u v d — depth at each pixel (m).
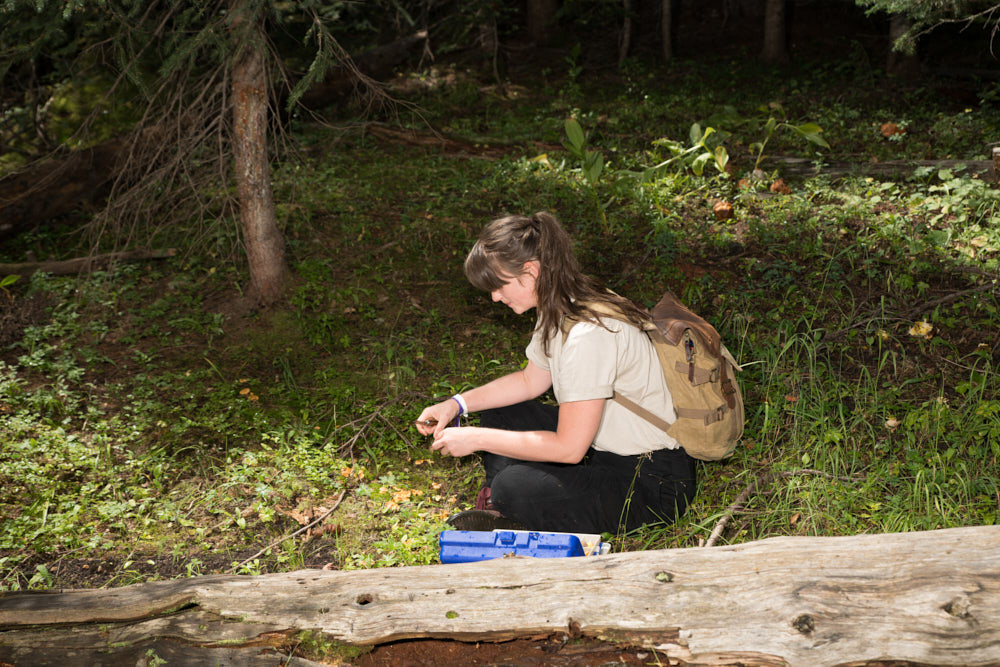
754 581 2.18
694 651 2.08
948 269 5.16
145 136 5.80
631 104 9.12
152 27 4.51
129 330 5.00
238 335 4.96
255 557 3.23
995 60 9.88
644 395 3.03
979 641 1.94
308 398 4.40
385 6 9.66
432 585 2.37
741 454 3.74
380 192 6.59
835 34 11.44
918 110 8.53
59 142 6.68
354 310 5.16
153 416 4.23
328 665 2.25
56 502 3.57
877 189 6.26
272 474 3.81
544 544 2.66
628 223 6.00
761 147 6.99
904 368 4.32
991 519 3.10
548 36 11.52
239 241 5.26
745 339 4.64
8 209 6.00
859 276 5.21
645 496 3.10
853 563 2.17
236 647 2.31
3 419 4.08
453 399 3.34
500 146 7.72
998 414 3.79
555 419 3.42
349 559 3.19
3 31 4.19
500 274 2.91
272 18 4.24
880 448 3.68
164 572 3.18
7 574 3.15
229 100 5.00
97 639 2.38
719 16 12.36
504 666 2.20
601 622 2.17
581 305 2.90
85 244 6.00
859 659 1.98
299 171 6.82
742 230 5.88
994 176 6.19
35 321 5.00
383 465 3.91
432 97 9.44
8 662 2.35
